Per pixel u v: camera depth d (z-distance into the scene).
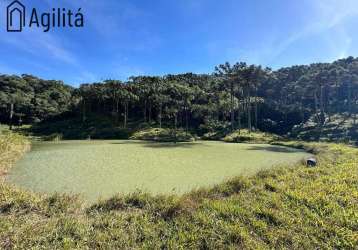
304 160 16.53
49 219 7.36
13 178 14.09
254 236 6.53
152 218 7.41
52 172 15.73
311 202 8.38
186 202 8.20
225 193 9.78
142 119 69.38
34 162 19.55
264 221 7.22
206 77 82.88
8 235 6.14
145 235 6.43
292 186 10.32
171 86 66.00
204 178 14.19
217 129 57.84
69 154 24.86
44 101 80.38
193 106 63.88
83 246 5.87
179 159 21.48
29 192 9.57
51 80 99.00
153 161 20.27
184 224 6.95
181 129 59.38
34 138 51.47
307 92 62.56
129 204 8.76
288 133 54.88
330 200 8.55
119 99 68.62
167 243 6.07
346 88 68.50
